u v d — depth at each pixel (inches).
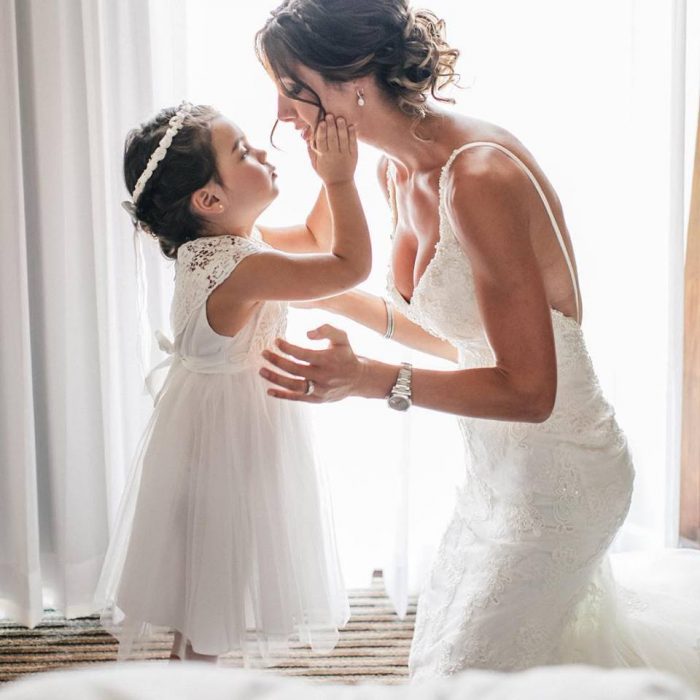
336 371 57.2
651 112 105.7
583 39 103.3
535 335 57.1
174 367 76.4
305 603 74.9
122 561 79.0
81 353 101.1
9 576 103.6
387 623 103.7
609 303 108.5
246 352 72.6
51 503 106.0
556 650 64.2
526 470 62.7
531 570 62.7
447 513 110.1
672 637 68.6
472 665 62.6
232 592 72.4
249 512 72.4
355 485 109.8
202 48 101.0
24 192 100.9
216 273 69.9
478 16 102.0
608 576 68.0
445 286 62.0
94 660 95.8
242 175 72.1
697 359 109.3
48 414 103.5
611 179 106.0
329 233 80.4
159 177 72.1
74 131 97.8
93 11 95.0
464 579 65.8
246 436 72.6
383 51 58.8
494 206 56.6
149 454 75.1
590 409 63.9
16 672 93.5
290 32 59.1
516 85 103.5
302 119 66.5
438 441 108.6
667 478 109.2
